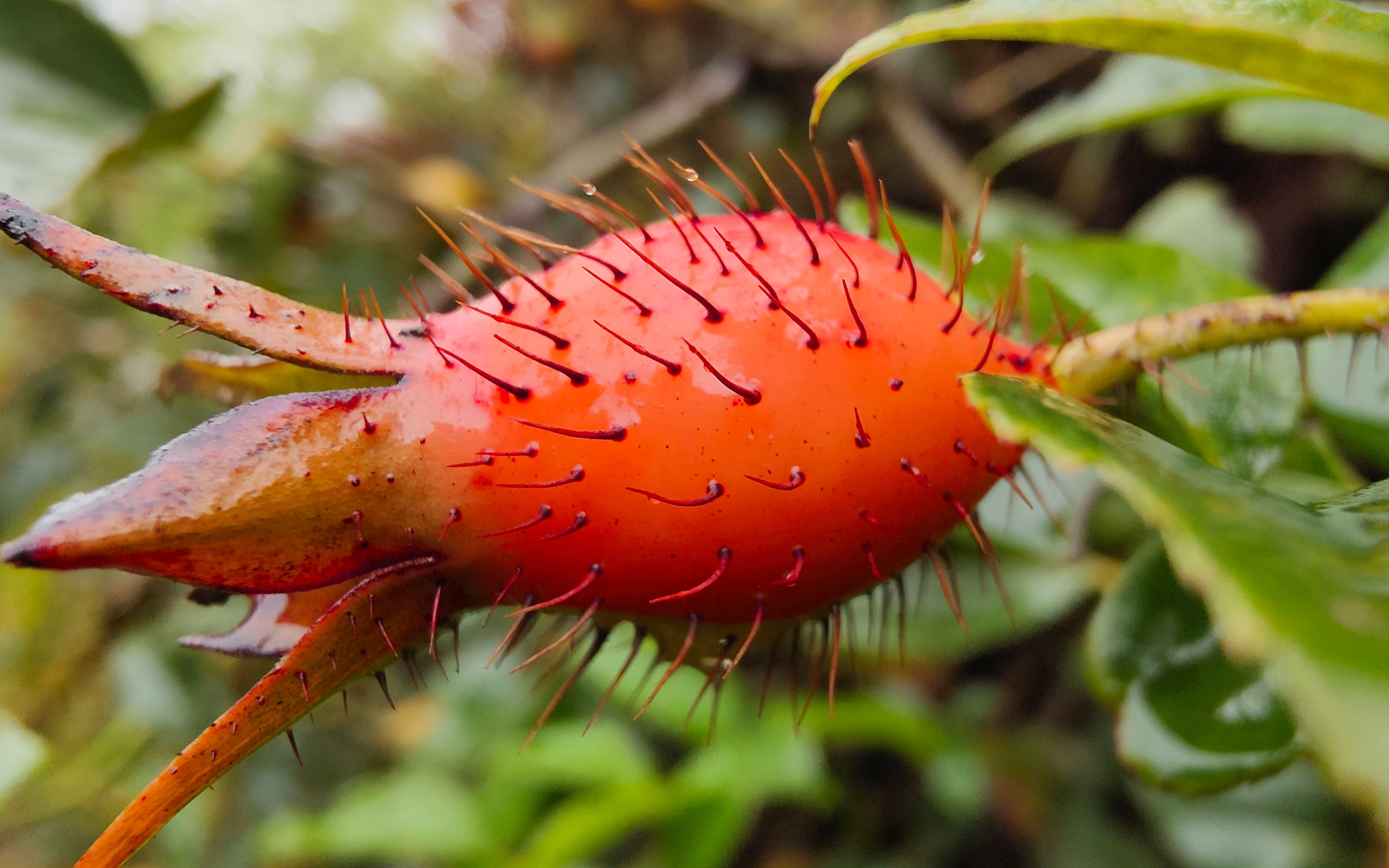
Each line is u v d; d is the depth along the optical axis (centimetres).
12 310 31
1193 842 19
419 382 12
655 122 28
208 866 29
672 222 13
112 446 29
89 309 30
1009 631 17
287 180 29
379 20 38
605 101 37
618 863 28
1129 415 13
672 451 12
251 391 13
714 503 12
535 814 25
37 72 24
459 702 27
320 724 31
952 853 25
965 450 12
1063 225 25
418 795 25
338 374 12
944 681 27
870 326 12
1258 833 19
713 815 21
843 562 12
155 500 12
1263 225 27
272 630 13
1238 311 13
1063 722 24
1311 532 11
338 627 12
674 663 13
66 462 30
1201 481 11
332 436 12
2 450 31
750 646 13
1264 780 13
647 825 29
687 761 29
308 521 12
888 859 25
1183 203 25
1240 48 11
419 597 12
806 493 12
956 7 12
